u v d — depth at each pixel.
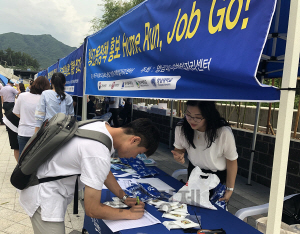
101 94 2.78
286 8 2.09
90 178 1.16
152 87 1.71
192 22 1.35
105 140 1.22
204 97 1.25
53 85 3.02
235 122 5.52
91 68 3.13
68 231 2.51
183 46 1.41
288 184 3.59
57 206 1.29
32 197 1.30
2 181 3.85
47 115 2.91
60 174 1.25
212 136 1.71
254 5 0.99
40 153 1.21
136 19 2.03
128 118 9.38
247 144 4.37
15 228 2.54
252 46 0.97
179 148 2.05
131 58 2.11
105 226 1.46
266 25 0.93
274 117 4.67
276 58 1.95
